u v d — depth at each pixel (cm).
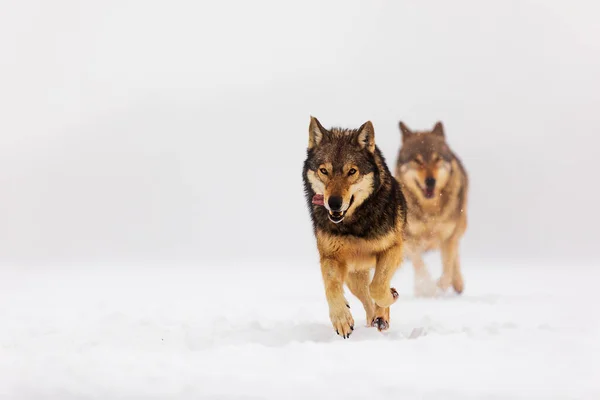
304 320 2031
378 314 1805
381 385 1120
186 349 1486
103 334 1684
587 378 1148
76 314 2514
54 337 1669
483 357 1280
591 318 1989
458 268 3170
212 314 2358
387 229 1738
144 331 1708
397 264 1795
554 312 2192
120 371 1250
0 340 1742
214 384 1163
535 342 1407
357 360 1266
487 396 1073
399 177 3164
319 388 1123
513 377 1153
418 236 3017
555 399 1063
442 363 1239
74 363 1308
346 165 1686
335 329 1648
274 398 1098
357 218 1709
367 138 1733
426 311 2262
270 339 1619
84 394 1159
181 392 1140
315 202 1730
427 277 2981
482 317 2048
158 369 1258
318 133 1794
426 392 1092
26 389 1189
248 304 2780
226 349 1405
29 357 1395
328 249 1742
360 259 1767
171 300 3141
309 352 1332
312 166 1756
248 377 1188
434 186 3011
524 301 2600
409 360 1262
